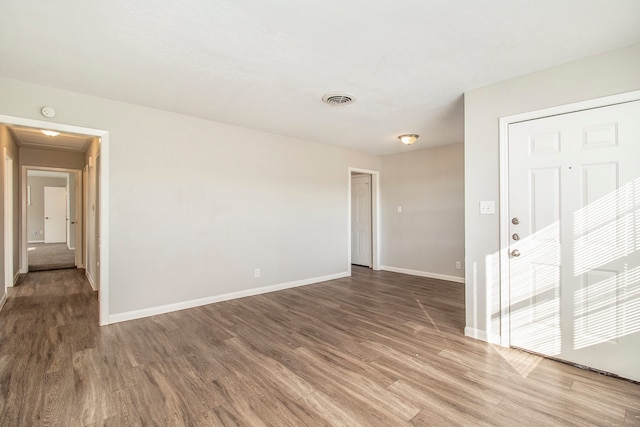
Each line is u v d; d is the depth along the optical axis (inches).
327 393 80.4
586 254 92.6
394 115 148.0
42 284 198.1
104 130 127.6
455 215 209.3
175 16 73.9
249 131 172.6
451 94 121.9
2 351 103.7
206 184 156.2
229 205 164.7
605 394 79.7
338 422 69.2
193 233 152.0
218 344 109.7
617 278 87.7
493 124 111.0
